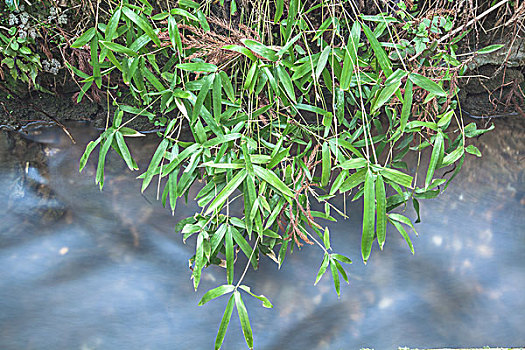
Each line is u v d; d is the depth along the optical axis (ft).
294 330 6.04
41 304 6.23
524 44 6.97
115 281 6.59
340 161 2.96
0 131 7.34
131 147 7.86
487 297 6.40
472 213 7.55
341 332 6.00
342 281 6.66
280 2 3.02
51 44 6.37
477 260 6.93
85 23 6.21
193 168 3.07
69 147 7.75
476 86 7.89
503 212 7.54
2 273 6.55
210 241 3.02
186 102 3.02
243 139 2.92
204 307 6.35
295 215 3.49
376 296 6.48
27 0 5.84
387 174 2.41
